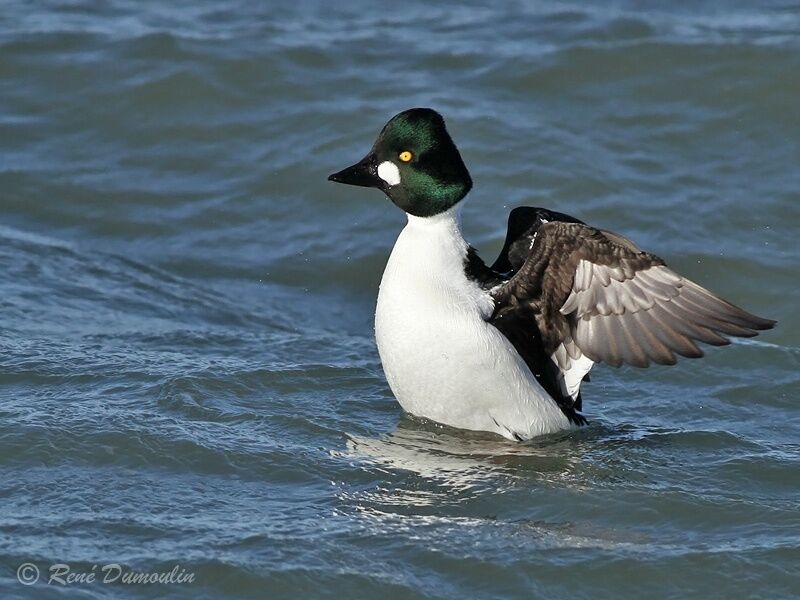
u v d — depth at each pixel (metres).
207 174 16.92
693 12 20.03
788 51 18.11
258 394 11.22
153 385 11.12
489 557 8.69
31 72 18.52
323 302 14.93
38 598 7.89
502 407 10.34
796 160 16.52
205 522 8.95
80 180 16.75
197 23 20.05
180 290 14.70
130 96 18.08
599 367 12.35
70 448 9.87
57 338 12.34
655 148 16.78
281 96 18.06
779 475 10.03
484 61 18.64
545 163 16.44
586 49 18.48
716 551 8.82
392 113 17.56
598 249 9.64
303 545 8.70
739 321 9.48
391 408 11.12
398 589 8.30
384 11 20.59
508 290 10.09
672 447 10.55
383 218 16.14
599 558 8.72
